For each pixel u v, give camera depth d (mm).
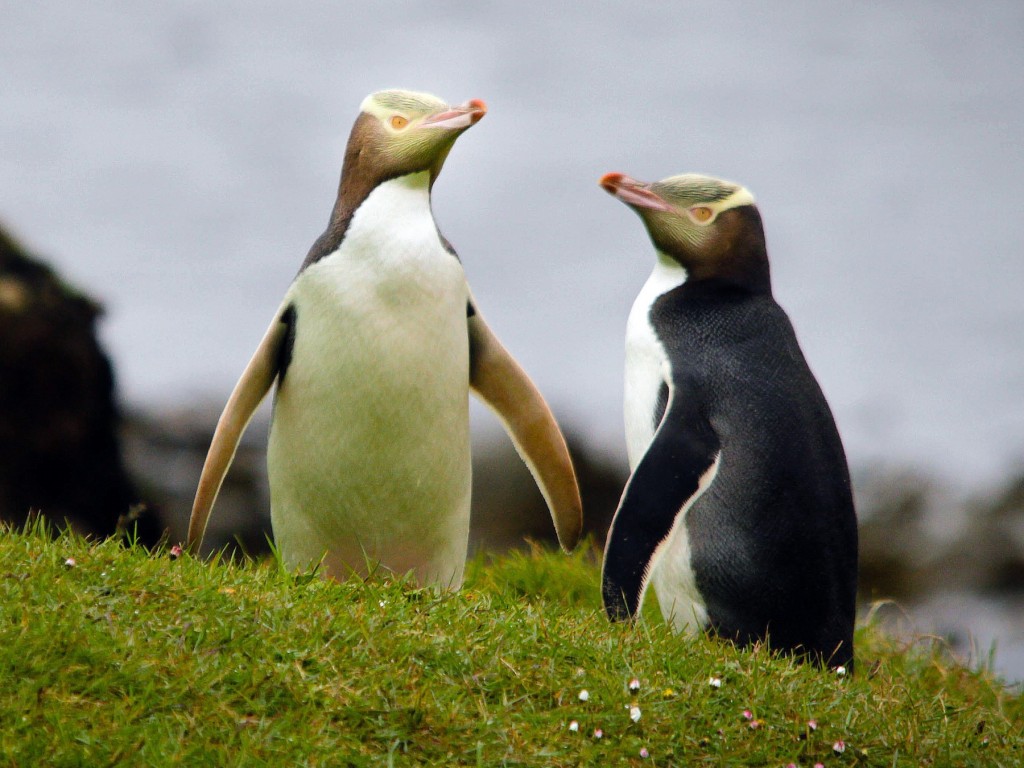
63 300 24250
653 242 14625
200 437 28484
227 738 8711
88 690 8844
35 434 23469
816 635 13078
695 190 14430
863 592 29406
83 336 24297
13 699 8625
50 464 23703
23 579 9836
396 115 13391
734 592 13039
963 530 30625
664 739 9727
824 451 13453
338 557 13461
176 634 9586
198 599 10062
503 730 9328
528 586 16625
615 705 9883
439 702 9484
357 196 13414
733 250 14391
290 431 13203
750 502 13039
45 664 8898
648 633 11383
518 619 11031
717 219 14398
